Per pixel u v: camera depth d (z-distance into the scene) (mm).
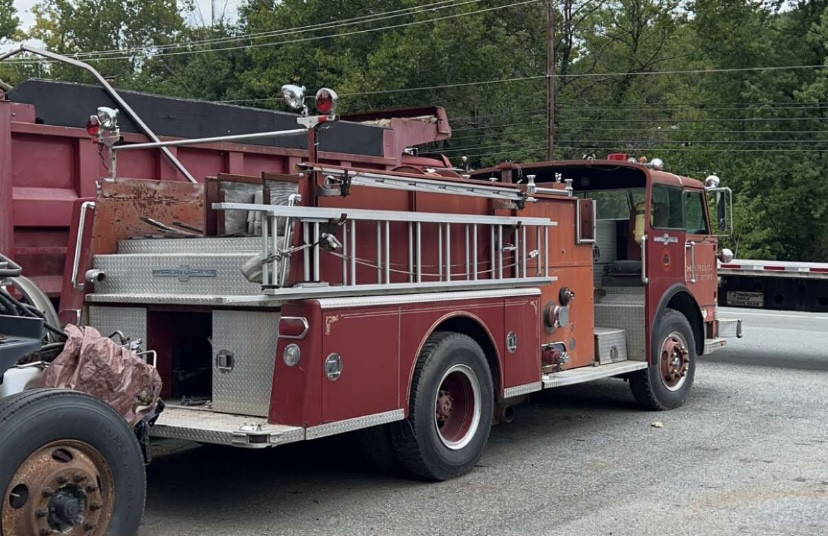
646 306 8328
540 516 5188
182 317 5699
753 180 34062
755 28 35844
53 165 6441
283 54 37562
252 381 5137
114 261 5742
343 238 5191
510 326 6508
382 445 5824
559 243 7430
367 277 5391
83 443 3924
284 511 5312
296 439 4797
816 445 7023
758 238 33625
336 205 5176
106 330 5746
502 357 6426
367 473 6227
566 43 40094
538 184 7859
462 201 6195
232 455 6793
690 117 37969
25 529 3711
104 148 6746
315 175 5012
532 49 39094
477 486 5855
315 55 36188
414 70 35844
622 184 8906
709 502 5465
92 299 5730
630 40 40125
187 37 54250
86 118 6707
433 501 5508
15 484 3674
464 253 6176
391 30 37188
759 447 6961
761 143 34438
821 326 16641
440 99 37312
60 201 6383
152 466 6465
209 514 5250
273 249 4789
